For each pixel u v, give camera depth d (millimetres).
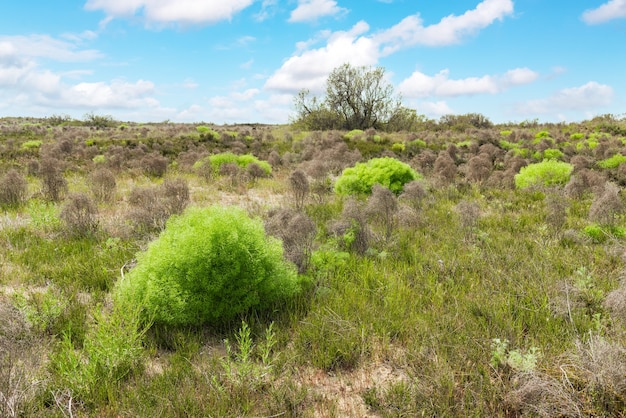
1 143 21844
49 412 2744
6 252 5895
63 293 4578
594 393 2754
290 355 3467
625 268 5109
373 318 3975
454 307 4270
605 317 4031
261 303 4234
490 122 40031
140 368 3273
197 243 3855
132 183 12414
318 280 4883
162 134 28156
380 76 34750
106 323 3395
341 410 2902
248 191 12000
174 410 2777
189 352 3502
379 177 10883
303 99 35656
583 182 11016
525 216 8375
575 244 6457
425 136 26328
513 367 3068
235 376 3115
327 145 21938
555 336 3666
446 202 10102
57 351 3494
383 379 3266
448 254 5852
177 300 3752
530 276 5000
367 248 6086
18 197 9188
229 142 24062
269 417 2760
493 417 2746
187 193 9016
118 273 5266
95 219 7574
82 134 28938
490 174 13438
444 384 2945
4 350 3246
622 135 29297
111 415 2760
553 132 30172
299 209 8938
